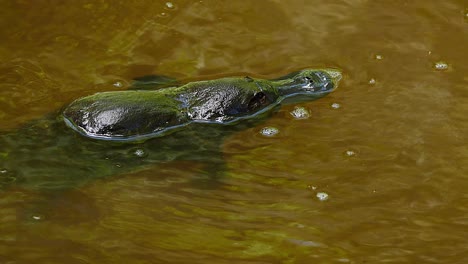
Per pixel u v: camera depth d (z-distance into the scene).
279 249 6.80
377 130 8.56
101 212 7.14
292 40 10.32
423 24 10.67
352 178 7.80
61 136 8.13
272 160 8.08
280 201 7.45
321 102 9.08
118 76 9.41
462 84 9.38
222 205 7.36
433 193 7.61
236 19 10.74
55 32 10.23
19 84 9.09
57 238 6.76
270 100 9.04
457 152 8.20
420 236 7.04
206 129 8.55
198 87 8.89
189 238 6.88
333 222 7.19
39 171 7.59
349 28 10.58
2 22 10.34
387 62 9.84
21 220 6.93
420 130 8.55
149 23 10.55
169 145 8.24
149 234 6.90
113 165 7.82
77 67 9.54
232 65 9.77
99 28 10.38
